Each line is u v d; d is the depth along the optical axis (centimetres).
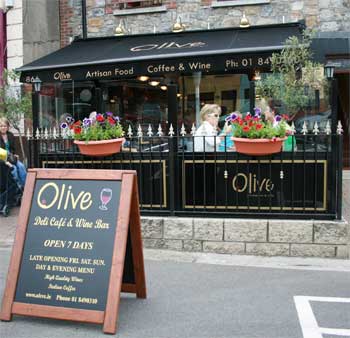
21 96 1072
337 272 557
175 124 674
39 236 426
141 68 916
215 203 642
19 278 423
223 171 638
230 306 462
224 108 1120
